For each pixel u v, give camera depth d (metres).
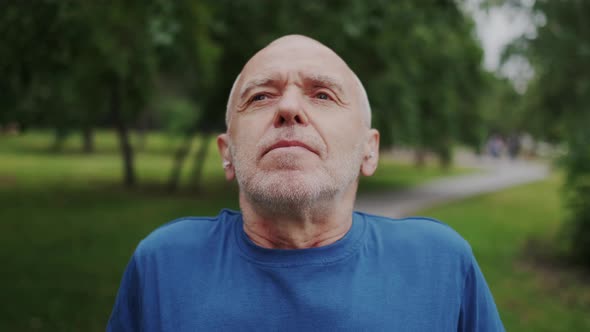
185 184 15.52
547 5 4.92
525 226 9.52
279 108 1.16
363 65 9.44
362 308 1.16
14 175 16.70
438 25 6.05
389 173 20.52
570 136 6.46
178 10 5.17
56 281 5.58
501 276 6.04
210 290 1.19
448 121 14.58
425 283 1.22
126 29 5.04
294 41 1.29
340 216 1.26
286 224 1.21
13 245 7.27
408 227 1.34
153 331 1.20
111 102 12.80
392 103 11.72
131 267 1.32
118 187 14.44
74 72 7.16
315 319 1.14
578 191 6.71
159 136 42.38
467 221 9.73
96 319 4.52
